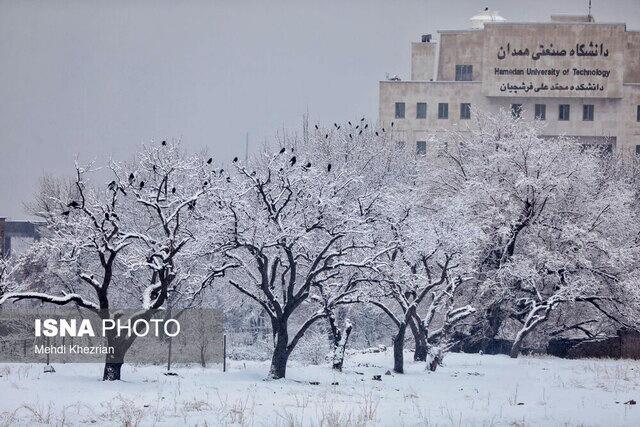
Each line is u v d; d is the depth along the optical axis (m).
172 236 119.50
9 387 107.44
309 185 135.12
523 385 129.88
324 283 147.38
